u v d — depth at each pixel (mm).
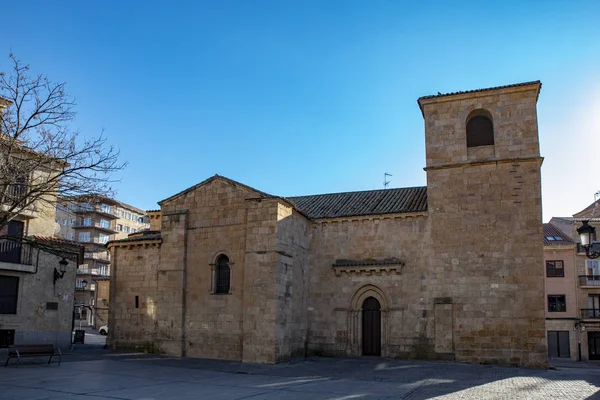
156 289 32562
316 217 33312
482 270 29219
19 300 30938
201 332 29656
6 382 18406
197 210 31312
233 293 29234
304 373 23500
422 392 18172
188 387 18484
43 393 16281
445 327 29203
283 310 28453
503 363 27875
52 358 26812
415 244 30953
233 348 28625
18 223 32531
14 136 22531
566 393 18359
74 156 23719
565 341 51469
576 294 52062
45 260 32562
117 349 32781
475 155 30812
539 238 28594
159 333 30531
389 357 30234
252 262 28469
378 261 31406
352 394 17422
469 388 19344
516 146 30016
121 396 16172
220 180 30891
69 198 23891
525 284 28359
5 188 22484
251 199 29219
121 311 33281
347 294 31859
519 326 28031
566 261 53000
